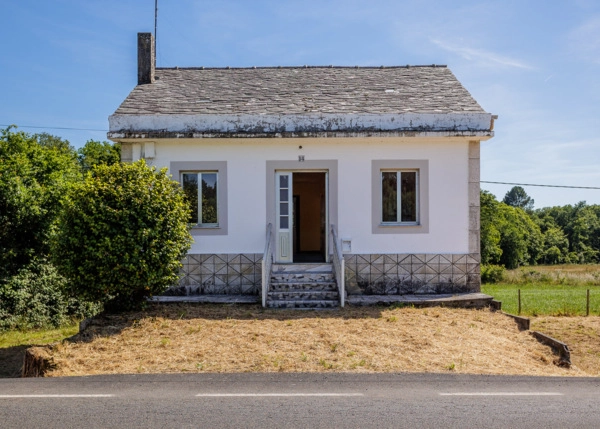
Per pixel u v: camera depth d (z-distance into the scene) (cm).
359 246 1320
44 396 631
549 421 546
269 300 1181
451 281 1319
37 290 1488
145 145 1312
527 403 609
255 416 554
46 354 818
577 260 7288
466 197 1323
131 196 1046
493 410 580
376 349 863
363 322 1030
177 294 1309
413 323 1034
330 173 1323
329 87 1513
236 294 1312
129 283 1030
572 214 8450
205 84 1554
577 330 1331
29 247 1545
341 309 1152
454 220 1322
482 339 970
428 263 1318
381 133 1273
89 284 1031
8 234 1508
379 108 1352
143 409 578
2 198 1483
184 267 1318
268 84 1545
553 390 672
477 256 1322
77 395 634
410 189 1342
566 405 604
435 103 1382
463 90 1475
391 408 583
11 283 1437
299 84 1541
